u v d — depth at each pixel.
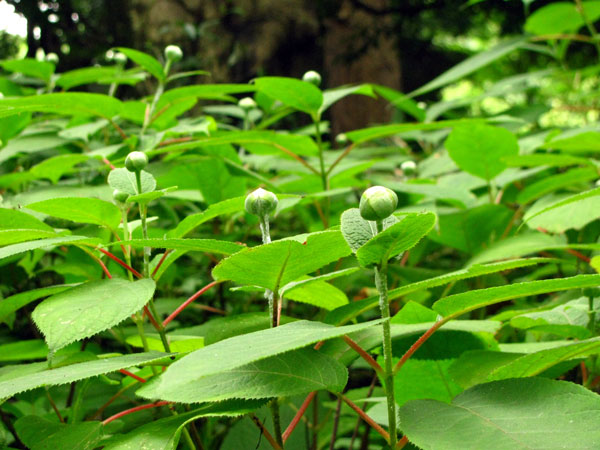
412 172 1.19
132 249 1.00
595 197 0.97
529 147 1.46
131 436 0.52
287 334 0.44
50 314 0.52
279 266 0.51
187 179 1.18
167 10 2.80
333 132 3.46
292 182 1.23
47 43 2.88
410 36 3.48
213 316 1.23
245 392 0.48
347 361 0.60
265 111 1.45
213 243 0.53
